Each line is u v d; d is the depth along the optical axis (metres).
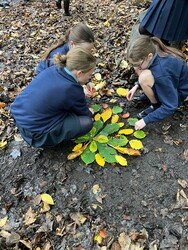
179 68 1.43
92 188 1.39
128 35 2.24
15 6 3.15
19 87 1.96
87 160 1.44
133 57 1.38
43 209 1.35
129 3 2.76
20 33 2.59
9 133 1.66
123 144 1.47
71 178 1.43
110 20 2.51
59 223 1.31
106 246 1.23
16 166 1.51
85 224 1.29
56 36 2.49
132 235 1.24
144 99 1.66
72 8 2.91
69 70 1.34
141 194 1.35
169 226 1.26
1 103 1.81
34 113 1.38
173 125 1.55
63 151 1.52
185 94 1.51
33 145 1.48
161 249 1.21
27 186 1.44
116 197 1.36
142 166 1.43
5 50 2.37
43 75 1.39
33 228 1.30
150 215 1.30
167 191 1.35
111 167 1.44
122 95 1.72
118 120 1.60
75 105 1.41
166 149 1.47
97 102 1.70
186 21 1.62
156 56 1.42
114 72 1.89
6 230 1.31
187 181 1.37
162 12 1.62
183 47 1.93
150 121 1.47
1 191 1.44
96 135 1.52
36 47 2.37
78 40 1.50
